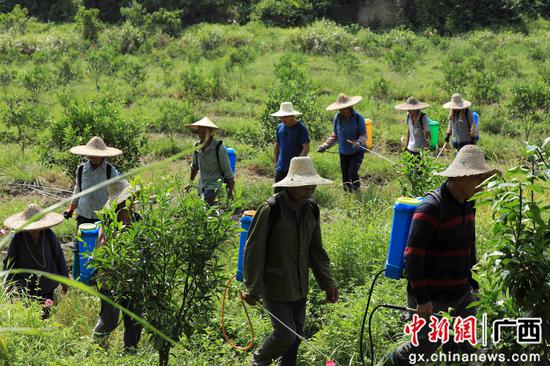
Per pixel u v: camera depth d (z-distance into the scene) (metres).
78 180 8.15
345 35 35.69
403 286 6.79
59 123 12.27
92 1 49.19
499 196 4.11
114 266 5.07
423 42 36.00
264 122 14.34
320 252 5.42
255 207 11.25
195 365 5.54
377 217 8.95
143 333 6.26
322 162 13.57
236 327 6.26
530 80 24.84
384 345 5.73
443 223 4.59
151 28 39.62
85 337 5.95
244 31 38.25
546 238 4.09
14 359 5.19
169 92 22.58
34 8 49.97
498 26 43.38
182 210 5.23
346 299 6.83
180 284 5.36
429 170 8.88
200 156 8.92
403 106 11.62
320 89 22.75
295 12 43.75
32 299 7.07
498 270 4.10
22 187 12.67
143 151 13.04
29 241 7.13
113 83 23.66
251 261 5.08
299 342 5.39
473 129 12.12
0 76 23.89
